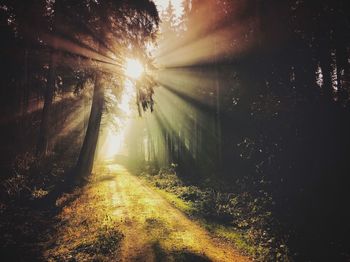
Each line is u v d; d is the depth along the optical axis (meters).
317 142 11.20
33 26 16.41
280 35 13.16
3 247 7.95
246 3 15.09
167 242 9.54
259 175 13.70
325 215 9.59
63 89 25.42
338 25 12.64
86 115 32.62
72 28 15.33
